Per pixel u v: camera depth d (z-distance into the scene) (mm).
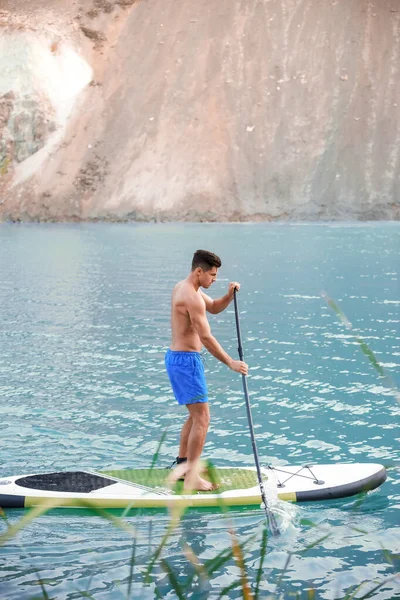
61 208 44562
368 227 36781
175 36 51031
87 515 5367
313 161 43438
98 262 23141
